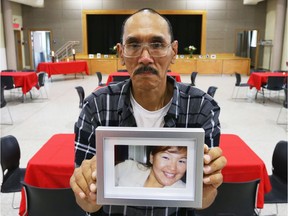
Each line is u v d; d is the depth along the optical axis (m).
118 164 0.69
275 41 11.22
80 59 11.91
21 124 5.29
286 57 10.95
